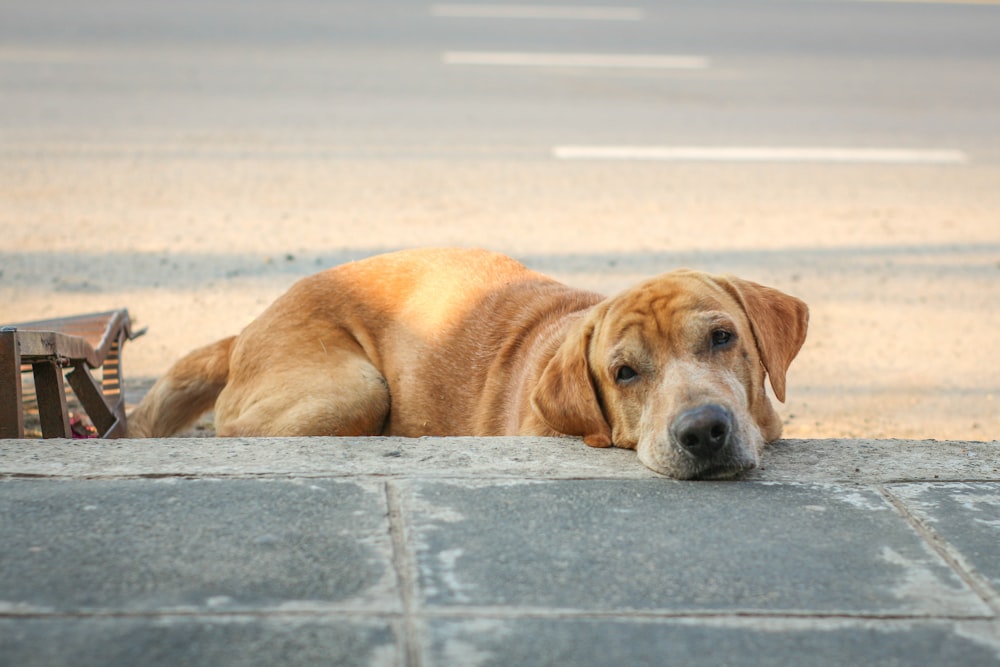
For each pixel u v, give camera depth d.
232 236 12.02
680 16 29.75
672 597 3.39
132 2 28.78
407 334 6.23
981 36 28.23
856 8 32.00
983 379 8.62
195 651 3.01
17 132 16.38
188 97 18.92
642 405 4.86
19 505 3.87
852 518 4.01
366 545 3.65
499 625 3.20
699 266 11.44
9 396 4.91
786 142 17.64
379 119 17.98
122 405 7.02
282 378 6.02
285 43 23.95
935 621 3.30
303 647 3.05
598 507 4.06
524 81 21.33
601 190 14.55
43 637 3.04
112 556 3.51
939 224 13.55
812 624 3.27
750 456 4.46
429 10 29.14
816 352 9.20
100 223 12.35
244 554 3.55
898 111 20.06
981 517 4.02
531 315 6.07
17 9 27.08
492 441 4.93
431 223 12.73
